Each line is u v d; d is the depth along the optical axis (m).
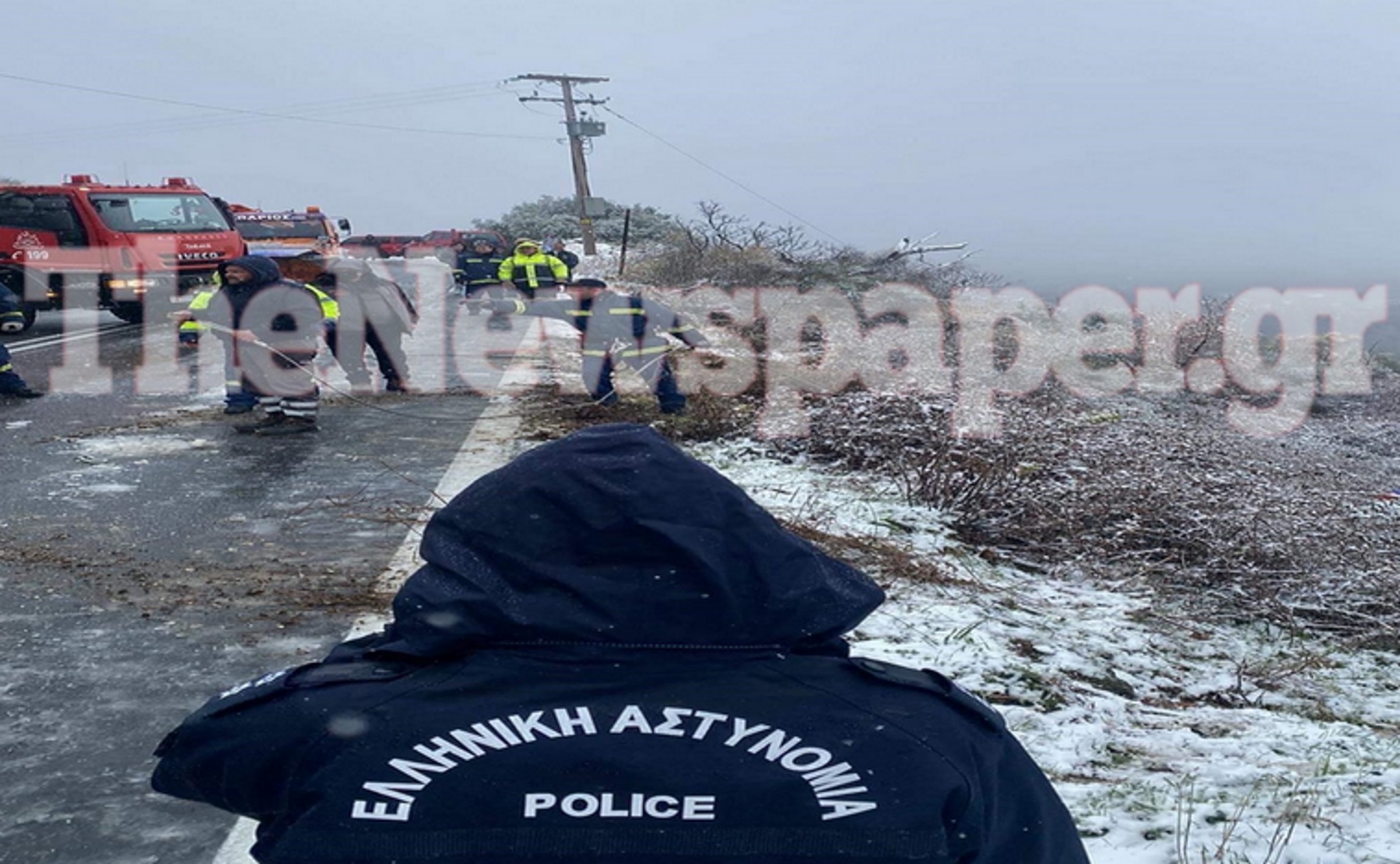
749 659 1.49
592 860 1.31
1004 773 1.49
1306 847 3.69
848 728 1.42
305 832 1.32
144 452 9.55
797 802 1.34
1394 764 4.83
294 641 5.42
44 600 5.91
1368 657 7.31
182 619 5.69
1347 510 9.84
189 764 1.47
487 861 1.30
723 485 1.50
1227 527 8.66
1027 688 5.52
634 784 1.34
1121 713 5.47
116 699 4.77
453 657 1.47
